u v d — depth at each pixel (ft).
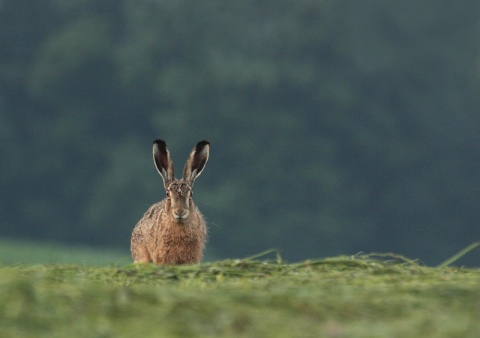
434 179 342.03
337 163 328.90
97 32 343.46
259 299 36.99
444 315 35.60
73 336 32.48
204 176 311.68
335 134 328.49
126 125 337.72
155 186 315.37
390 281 42.39
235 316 34.58
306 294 38.34
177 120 319.06
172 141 317.42
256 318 34.58
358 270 46.24
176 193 58.65
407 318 35.42
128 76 335.06
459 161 349.20
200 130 317.22
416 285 40.70
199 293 38.06
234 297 37.11
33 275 43.37
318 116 327.67
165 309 35.24
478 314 35.70
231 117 317.42
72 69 335.88
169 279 44.50
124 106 336.70
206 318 34.47
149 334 32.68
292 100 325.62
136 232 63.77
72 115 334.65
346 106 329.52
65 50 337.31
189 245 59.36
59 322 33.76
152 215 61.62
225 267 46.47
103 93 337.52
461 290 39.32
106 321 34.04
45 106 340.18
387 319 35.35
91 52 336.29
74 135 331.57
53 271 45.01
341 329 33.55
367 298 37.86
